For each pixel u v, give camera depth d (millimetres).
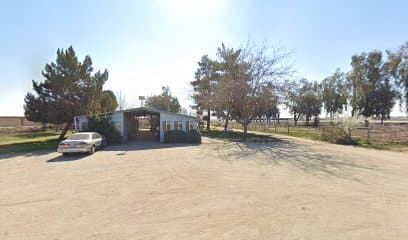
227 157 13000
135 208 5652
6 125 42750
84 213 5383
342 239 4148
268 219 4977
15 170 10047
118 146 18812
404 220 4914
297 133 29625
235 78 24938
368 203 5902
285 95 23484
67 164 11320
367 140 19094
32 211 5531
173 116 22562
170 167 10367
